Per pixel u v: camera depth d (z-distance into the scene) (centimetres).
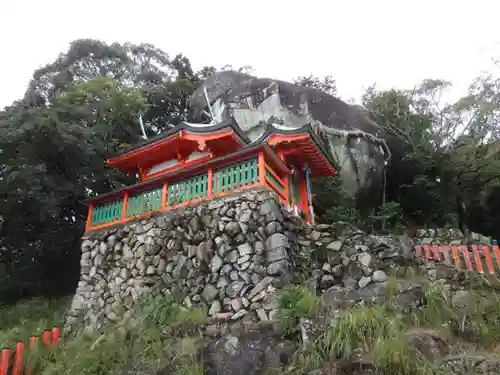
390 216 1814
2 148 1422
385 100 2520
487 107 2270
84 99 1909
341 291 795
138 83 2848
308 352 625
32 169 1397
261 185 945
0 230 1588
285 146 1244
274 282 820
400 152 2327
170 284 957
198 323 795
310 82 2947
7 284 1598
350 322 621
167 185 1116
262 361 650
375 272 857
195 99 2577
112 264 1102
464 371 548
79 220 1780
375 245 934
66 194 1550
